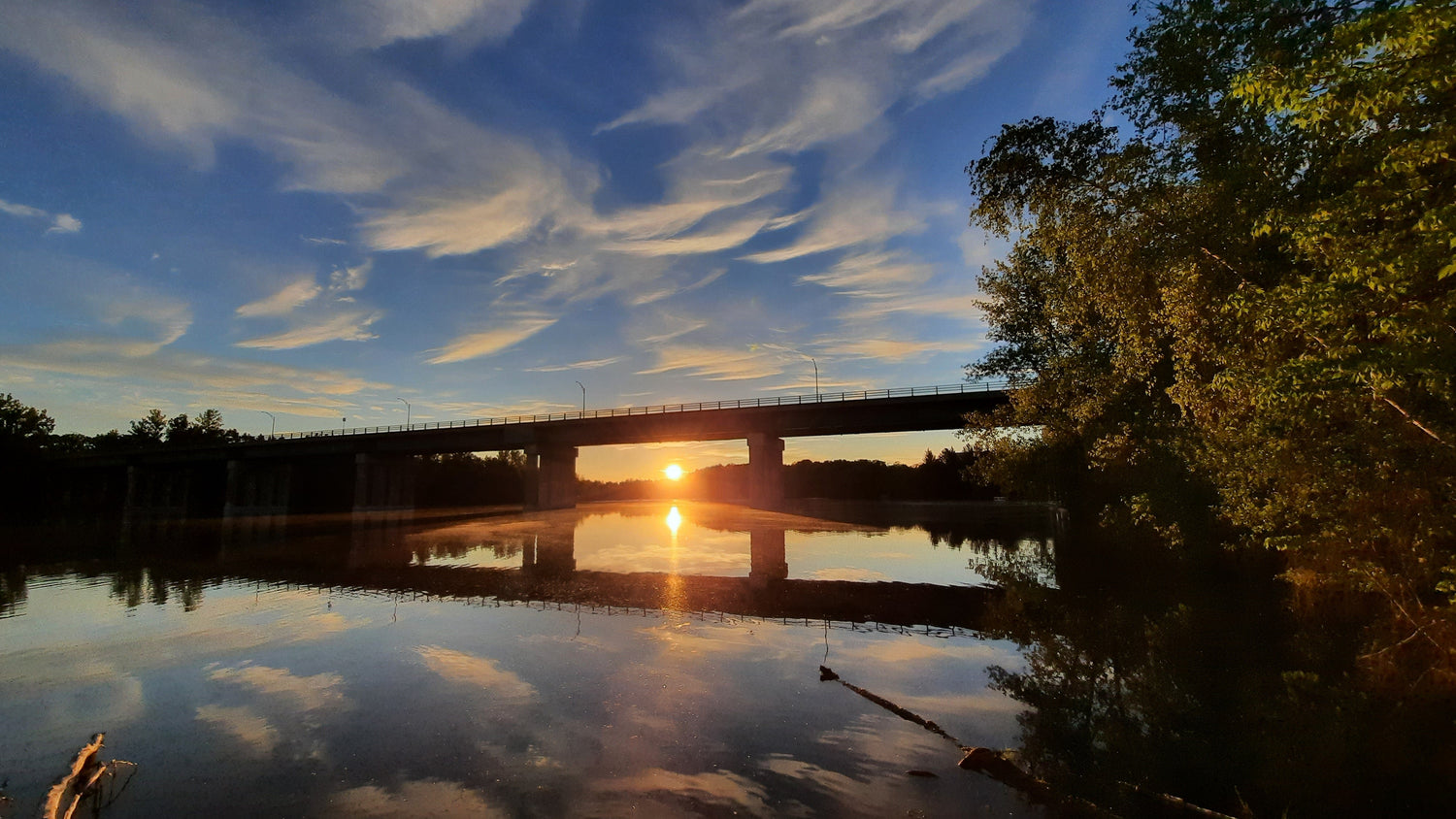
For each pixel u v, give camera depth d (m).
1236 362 12.69
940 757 8.44
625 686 11.41
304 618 17.77
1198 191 14.80
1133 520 24.28
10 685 11.75
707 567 30.09
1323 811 7.16
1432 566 10.62
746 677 12.00
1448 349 7.73
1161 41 16.00
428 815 6.88
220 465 106.62
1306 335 9.92
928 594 22.17
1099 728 9.58
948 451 106.06
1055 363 26.61
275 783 7.70
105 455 100.81
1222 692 11.20
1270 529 12.83
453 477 115.12
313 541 44.28
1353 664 12.19
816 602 20.61
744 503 126.75
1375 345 8.90
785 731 9.31
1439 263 7.25
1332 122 8.70
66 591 23.14
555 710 10.15
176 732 9.41
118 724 9.77
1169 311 15.30
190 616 18.16
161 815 6.96
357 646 14.41
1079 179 18.88
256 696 11.00
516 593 22.34
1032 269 31.47
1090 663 13.16
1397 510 10.46
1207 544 20.59
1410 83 7.33
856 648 14.34
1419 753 8.52
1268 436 11.63
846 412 68.06
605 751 8.56
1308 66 8.12
